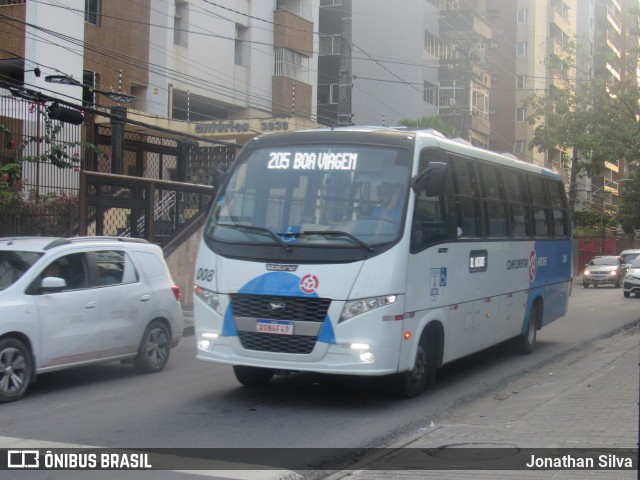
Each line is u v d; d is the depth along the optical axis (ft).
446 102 146.00
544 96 92.94
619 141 83.51
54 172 55.01
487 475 20.49
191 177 86.84
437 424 27.81
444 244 32.76
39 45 81.66
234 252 29.50
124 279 36.32
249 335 28.76
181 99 105.70
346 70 72.54
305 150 31.04
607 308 81.10
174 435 25.79
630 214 176.86
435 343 33.12
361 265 27.99
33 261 32.45
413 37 140.87
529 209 45.37
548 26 200.64
